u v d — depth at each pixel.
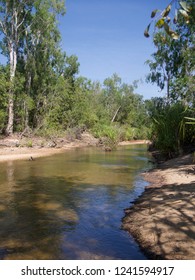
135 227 5.71
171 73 27.47
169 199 7.26
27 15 34.22
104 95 71.12
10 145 24.53
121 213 6.86
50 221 6.32
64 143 31.27
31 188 9.49
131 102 69.81
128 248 4.87
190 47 22.50
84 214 6.80
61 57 38.94
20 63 35.62
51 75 35.94
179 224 5.45
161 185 9.22
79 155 20.98
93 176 11.73
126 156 20.38
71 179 11.06
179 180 9.55
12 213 6.89
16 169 13.63
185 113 13.81
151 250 4.63
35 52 35.53
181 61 25.11
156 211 6.43
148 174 11.81
